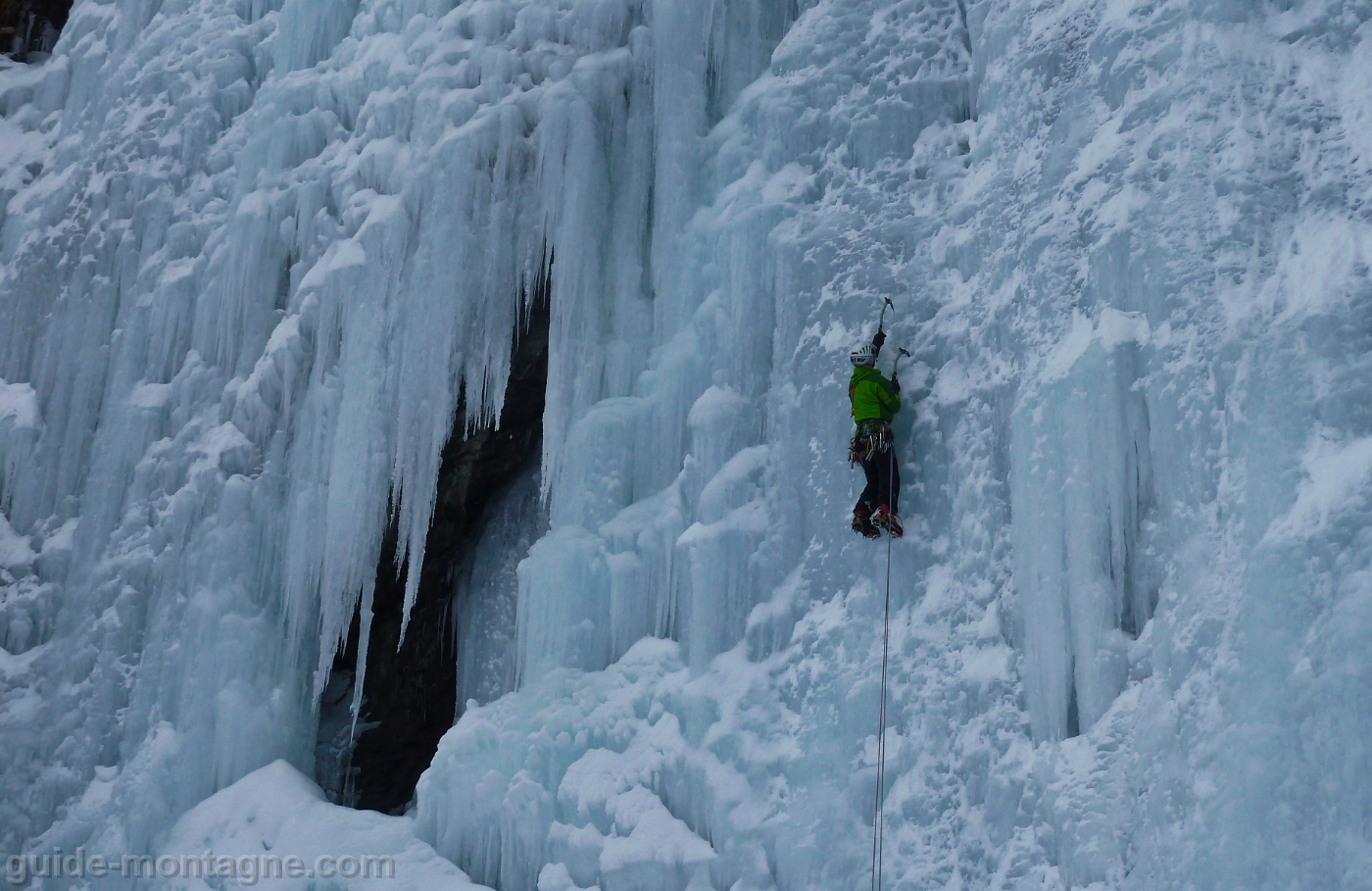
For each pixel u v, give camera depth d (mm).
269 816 9625
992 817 6516
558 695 8984
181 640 10617
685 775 8023
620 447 9555
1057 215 7094
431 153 10562
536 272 10312
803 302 8656
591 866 8141
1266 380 5680
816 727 7562
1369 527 5102
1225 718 5453
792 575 8211
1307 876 4965
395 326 10539
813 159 9117
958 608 7152
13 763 11000
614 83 10430
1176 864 5480
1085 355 6504
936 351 7809
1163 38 6781
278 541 10875
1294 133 6043
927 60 8820
